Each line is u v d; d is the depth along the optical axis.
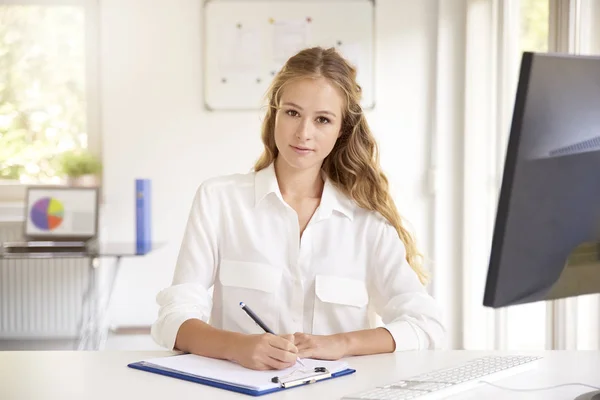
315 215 1.72
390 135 4.30
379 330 1.55
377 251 1.74
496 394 1.22
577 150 1.13
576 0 2.67
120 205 4.31
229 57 4.27
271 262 1.71
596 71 1.13
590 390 1.24
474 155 3.89
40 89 4.38
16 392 1.23
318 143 1.62
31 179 4.39
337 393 1.22
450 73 4.19
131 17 4.27
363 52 4.26
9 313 4.36
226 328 1.72
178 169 4.31
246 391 1.22
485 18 3.84
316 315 1.70
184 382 1.30
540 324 3.03
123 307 4.34
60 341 4.34
